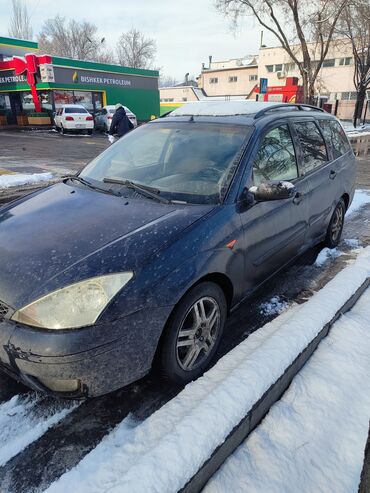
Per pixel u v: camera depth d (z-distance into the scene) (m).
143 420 2.20
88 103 27.64
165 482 1.54
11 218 2.64
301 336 2.47
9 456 1.96
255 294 3.38
